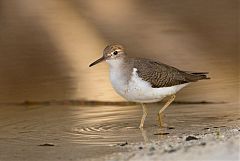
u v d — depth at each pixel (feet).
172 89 46.91
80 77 64.13
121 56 46.19
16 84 62.54
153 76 45.57
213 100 55.01
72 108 54.49
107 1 93.66
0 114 52.70
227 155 30.12
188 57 71.00
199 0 94.43
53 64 68.80
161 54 72.13
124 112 52.06
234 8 90.33
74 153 38.91
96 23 83.97
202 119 47.96
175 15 87.45
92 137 43.47
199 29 81.92
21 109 54.60
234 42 76.59
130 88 45.91
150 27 82.48
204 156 30.71
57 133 45.01
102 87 60.64
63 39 77.71
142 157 32.81
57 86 61.67
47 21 84.23
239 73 64.59
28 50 73.46
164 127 45.83
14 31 79.97
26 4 90.79
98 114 51.47
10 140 43.24
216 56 71.36
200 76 48.42
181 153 32.07
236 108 51.78
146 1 94.07
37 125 47.91
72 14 87.35
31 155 38.96
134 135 43.73
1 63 69.15
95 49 73.77
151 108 52.95
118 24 83.66
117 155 35.76
